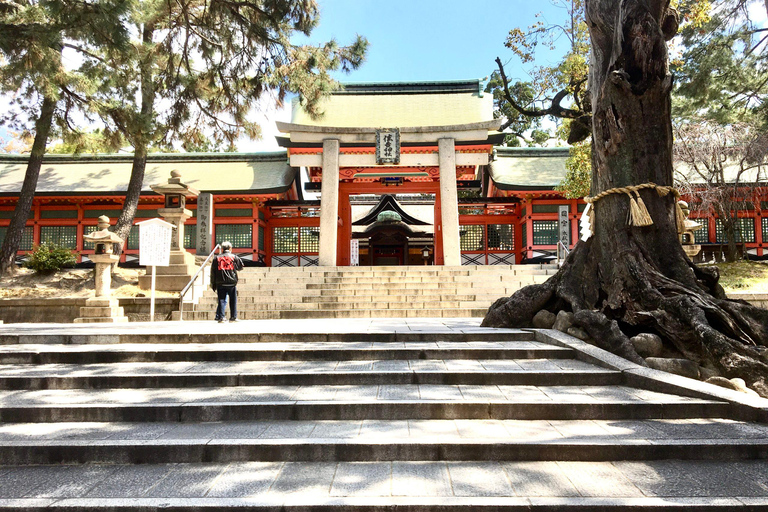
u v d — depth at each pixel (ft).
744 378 16.35
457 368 17.79
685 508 9.93
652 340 18.56
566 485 10.96
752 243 70.79
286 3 43.96
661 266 21.42
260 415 14.61
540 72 49.60
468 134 59.21
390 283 43.68
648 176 22.20
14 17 39.86
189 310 41.50
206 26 46.60
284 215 81.46
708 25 52.39
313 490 10.82
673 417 14.48
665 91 22.06
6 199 73.15
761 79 56.24
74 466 12.41
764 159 58.54
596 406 14.55
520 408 14.56
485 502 10.16
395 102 74.84
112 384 16.90
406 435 13.10
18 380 16.85
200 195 55.11
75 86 43.47
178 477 11.60
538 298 24.03
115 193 71.87
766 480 11.14
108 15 33.76
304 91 51.62
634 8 21.48
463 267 47.29
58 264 54.29
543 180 73.05
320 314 39.27
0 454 12.58
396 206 90.17
